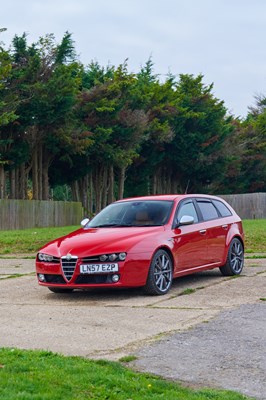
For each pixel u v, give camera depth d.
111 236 10.60
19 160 38.84
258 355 6.84
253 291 10.80
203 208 12.29
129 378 5.92
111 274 10.17
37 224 38.69
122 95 45.38
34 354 6.51
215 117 56.97
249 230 21.69
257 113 79.06
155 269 10.59
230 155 59.44
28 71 36.47
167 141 51.84
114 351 7.03
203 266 11.84
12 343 7.43
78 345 7.30
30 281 12.84
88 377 5.71
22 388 5.27
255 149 66.38
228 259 12.55
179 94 55.28
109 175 49.66
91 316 9.01
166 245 10.82
